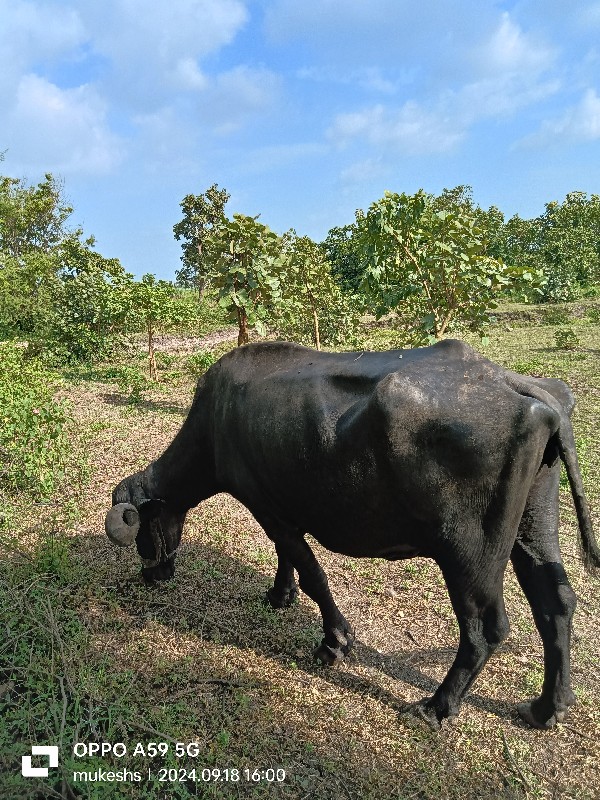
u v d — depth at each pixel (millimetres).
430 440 2855
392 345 13578
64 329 15172
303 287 12344
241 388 3678
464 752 3051
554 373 11812
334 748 3059
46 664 3430
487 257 7555
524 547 3180
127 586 4492
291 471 3320
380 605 4363
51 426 6844
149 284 13734
